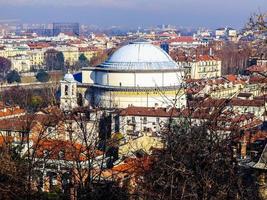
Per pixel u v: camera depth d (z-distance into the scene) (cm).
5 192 4888
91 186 4812
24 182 5059
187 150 3953
